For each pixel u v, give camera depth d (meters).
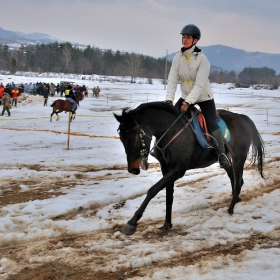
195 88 5.42
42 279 4.16
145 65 136.62
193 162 5.66
